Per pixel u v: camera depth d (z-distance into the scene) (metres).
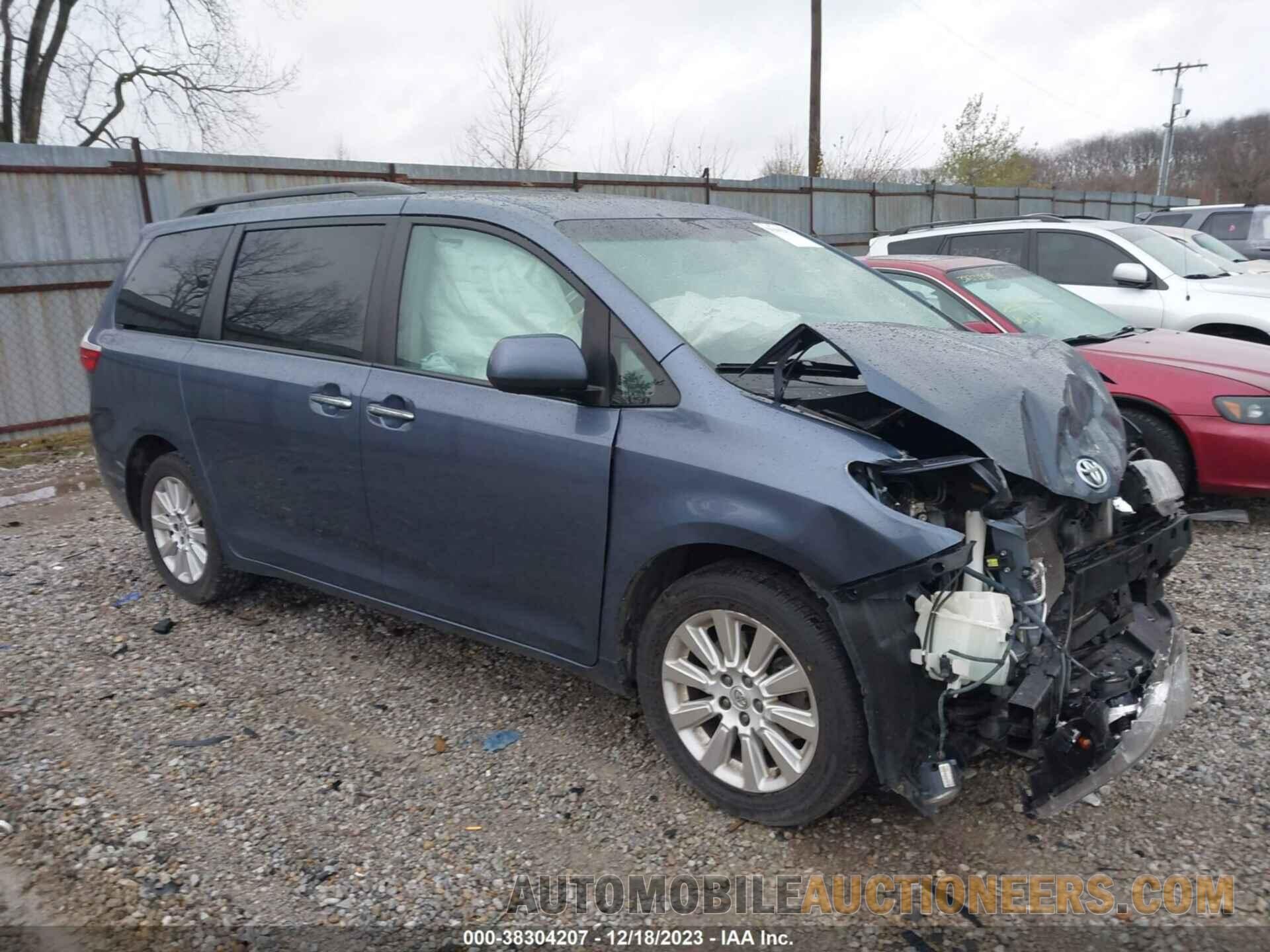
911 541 2.56
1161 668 2.92
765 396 2.92
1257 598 4.58
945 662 2.56
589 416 3.13
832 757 2.75
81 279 9.29
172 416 4.54
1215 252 10.69
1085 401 3.06
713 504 2.82
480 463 3.35
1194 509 6.00
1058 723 2.65
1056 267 8.85
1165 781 3.18
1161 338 6.27
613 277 3.21
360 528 3.84
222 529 4.48
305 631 4.53
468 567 3.51
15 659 4.26
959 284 6.24
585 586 3.19
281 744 3.53
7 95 18.75
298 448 3.96
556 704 3.80
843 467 2.68
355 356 3.81
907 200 18.77
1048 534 2.87
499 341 3.09
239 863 2.86
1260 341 7.83
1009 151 27.64
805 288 3.78
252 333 4.25
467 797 3.19
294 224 4.20
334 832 3.01
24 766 3.38
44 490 7.42
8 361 8.95
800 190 16.17
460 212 3.62
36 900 2.72
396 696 3.89
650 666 3.12
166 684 4.02
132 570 5.41
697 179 14.26
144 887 2.76
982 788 3.17
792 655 2.79
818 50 21.81
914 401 2.75
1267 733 3.42
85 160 9.14
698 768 3.07
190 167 9.76
